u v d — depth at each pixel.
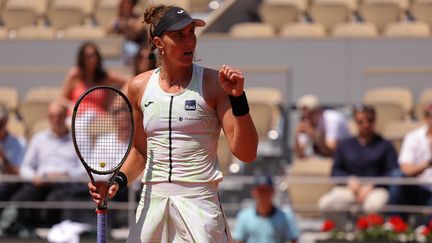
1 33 38.69
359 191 24.30
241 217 22.73
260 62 32.47
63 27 39.41
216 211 12.62
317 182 25.00
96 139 15.02
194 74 12.60
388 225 22.62
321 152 27.56
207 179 12.55
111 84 26.88
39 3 41.28
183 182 12.52
